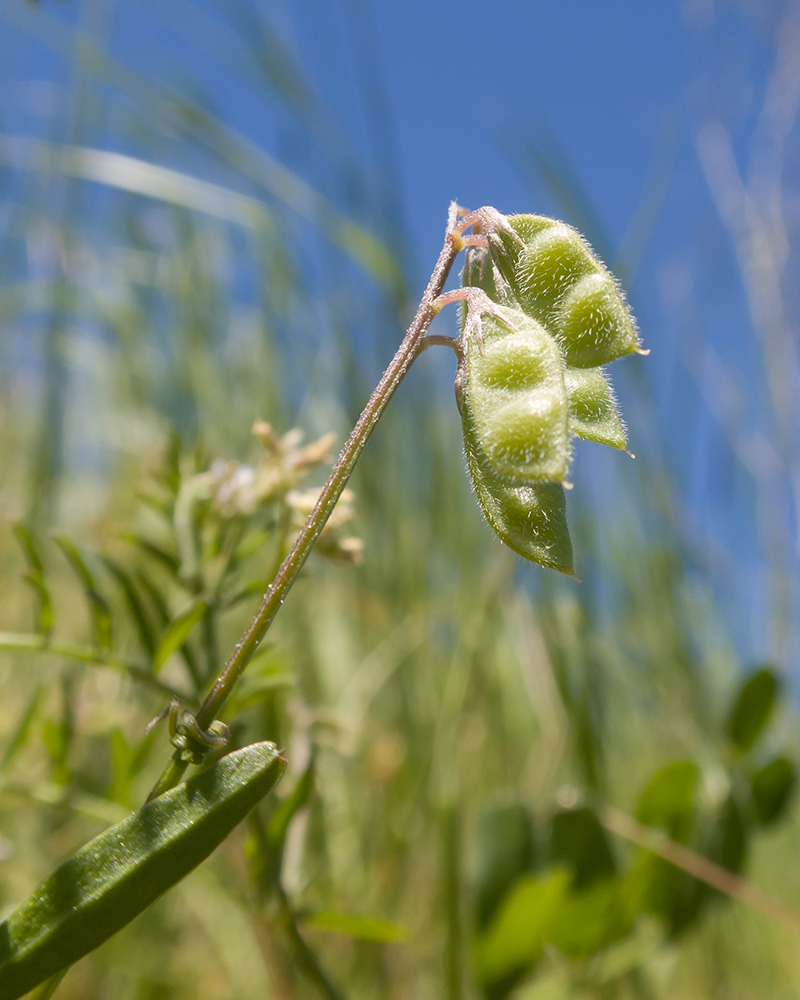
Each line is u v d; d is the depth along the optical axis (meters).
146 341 0.23
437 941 0.15
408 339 0.08
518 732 0.20
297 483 0.10
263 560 0.16
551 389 0.08
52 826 0.14
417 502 0.20
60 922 0.07
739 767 0.13
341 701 0.18
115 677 0.13
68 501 0.21
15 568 0.17
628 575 0.21
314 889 0.14
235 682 0.08
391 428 0.20
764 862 0.20
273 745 0.08
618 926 0.12
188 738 0.08
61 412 0.21
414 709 0.18
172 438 0.11
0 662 0.16
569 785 0.17
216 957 0.15
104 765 0.13
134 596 0.10
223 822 0.07
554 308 0.08
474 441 0.08
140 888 0.07
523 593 0.18
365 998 0.14
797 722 0.19
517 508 0.08
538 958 0.12
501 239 0.08
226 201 0.22
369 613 0.19
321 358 0.22
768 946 0.19
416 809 0.16
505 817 0.12
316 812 0.13
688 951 0.18
